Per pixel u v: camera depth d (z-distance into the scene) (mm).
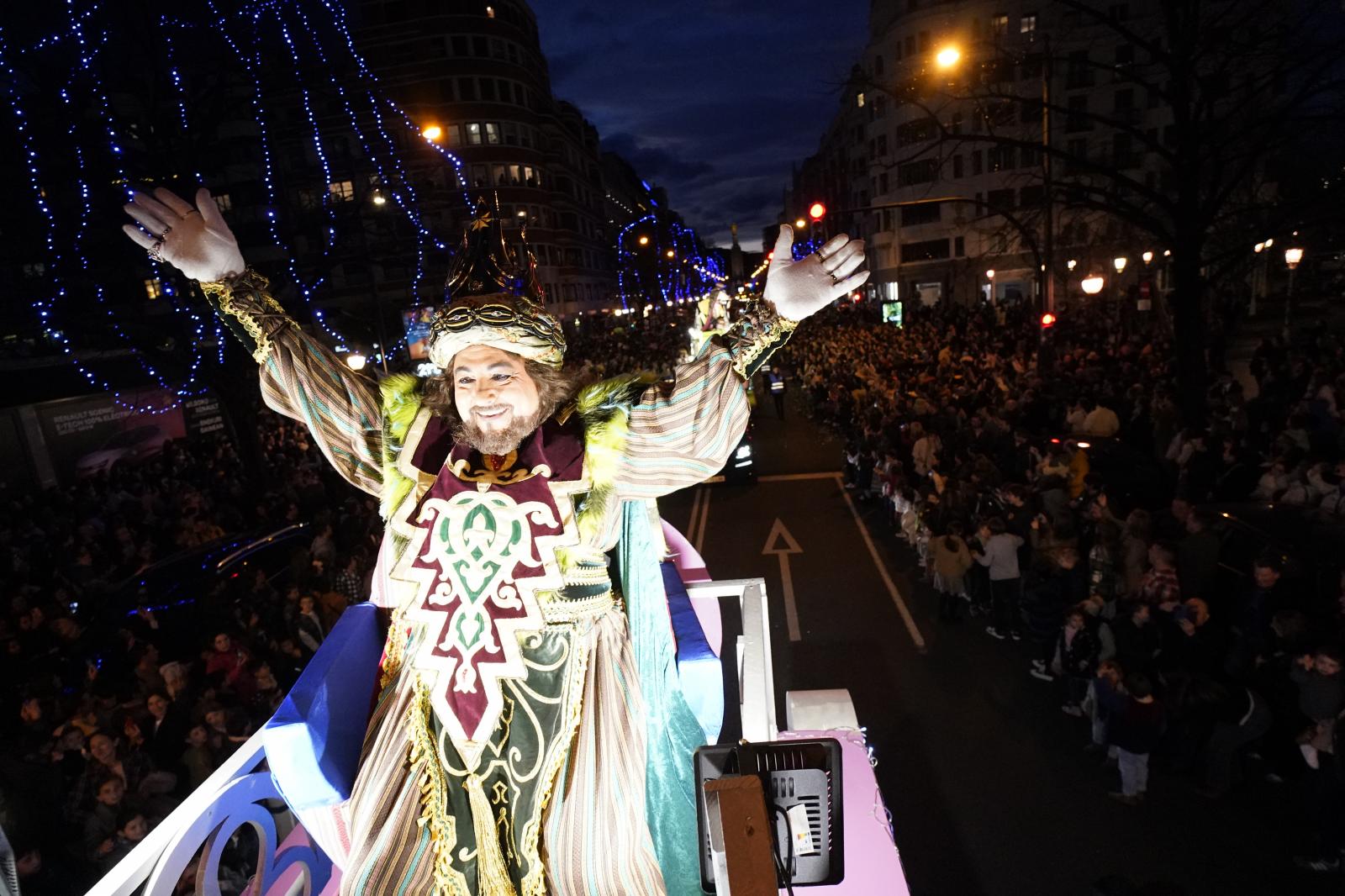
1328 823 5734
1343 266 33188
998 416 14531
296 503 14164
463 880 1438
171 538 12891
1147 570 8273
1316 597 6996
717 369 1460
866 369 22438
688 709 1756
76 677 8484
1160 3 11398
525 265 1591
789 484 17859
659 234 92125
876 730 8219
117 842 5461
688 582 2441
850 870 1953
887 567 12562
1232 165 16078
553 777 1467
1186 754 6762
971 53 13359
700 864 1636
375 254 19156
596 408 1552
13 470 17781
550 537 1458
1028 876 6125
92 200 13602
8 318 13469
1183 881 5910
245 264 1678
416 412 1644
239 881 4363
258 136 31344
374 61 53156
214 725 6430
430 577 1472
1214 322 22984
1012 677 8961
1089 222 25891
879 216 47906
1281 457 9773
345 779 1735
